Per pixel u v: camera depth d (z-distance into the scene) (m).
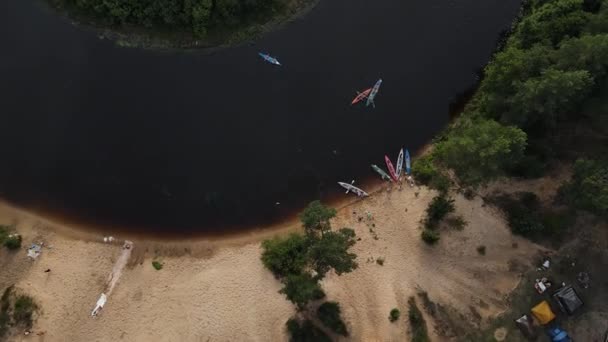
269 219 87.81
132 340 78.69
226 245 85.62
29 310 79.12
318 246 71.56
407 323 80.62
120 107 92.62
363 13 100.56
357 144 92.38
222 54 95.25
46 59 94.81
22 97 92.62
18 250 83.06
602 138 87.88
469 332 80.62
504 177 88.00
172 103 93.06
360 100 94.94
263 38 96.38
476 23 102.06
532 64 81.31
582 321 81.00
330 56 97.31
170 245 85.25
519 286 82.94
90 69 94.31
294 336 79.12
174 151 90.62
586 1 91.38
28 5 97.12
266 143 91.69
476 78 97.75
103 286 81.56
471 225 85.94
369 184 89.81
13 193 87.38
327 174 90.44
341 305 81.44
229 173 89.88
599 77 80.50
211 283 82.19
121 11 91.81
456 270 84.00
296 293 73.75
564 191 85.94
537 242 85.06
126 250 84.44
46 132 90.81
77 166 89.31
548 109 78.06
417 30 100.69
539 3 98.56
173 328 79.44
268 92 94.44
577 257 84.19
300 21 98.00
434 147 92.50
